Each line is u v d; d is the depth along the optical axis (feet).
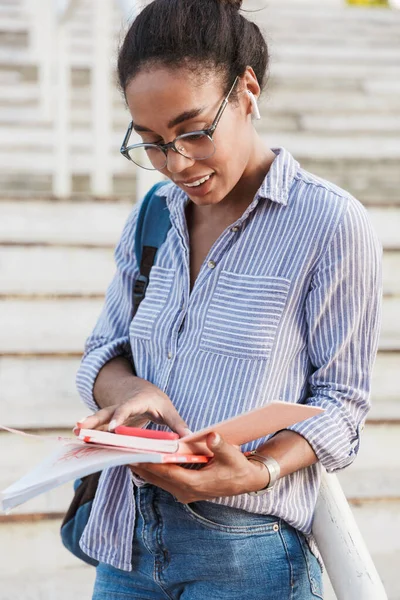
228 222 5.52
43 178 16.11
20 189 16.08
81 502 6.16
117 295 6.20
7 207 12.59
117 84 5.48
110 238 12.48
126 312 6.11
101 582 5.99
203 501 5.34
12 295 11.26
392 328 12.06
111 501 5.75
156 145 5.10
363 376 5.32
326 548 5.36
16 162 16.01
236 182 5.30
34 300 11.33
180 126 4.99
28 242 11.86
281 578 5.35
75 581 9.02
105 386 5.75
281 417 4.52
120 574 5.88
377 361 11.11
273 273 5.23
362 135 17.63
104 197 12.87
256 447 5.34
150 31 4.98
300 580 5.41
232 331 5.25
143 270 5.88
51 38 17.29
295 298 5.21
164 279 5.72
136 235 5.98
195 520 5.37
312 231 5.19
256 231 5.33
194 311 5.43
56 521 9.03
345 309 5.19
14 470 9.77
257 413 4.37
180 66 4.90
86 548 5.84
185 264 5.56
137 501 5.61
